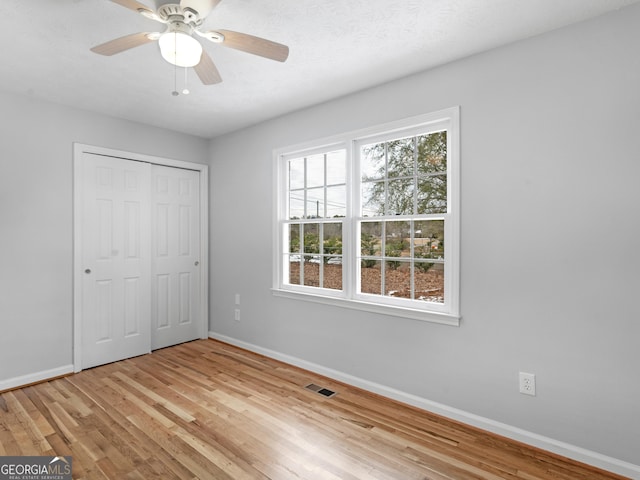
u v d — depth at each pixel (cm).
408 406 264
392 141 288
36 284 307
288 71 260
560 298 206
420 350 261
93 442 217
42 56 236
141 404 266
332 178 326
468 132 238
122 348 362
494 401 229
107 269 351
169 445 214
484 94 231
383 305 278
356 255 304
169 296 406
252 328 388
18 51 229
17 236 298
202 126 389
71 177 327
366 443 217
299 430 231
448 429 233
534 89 213
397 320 273
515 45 220
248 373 327
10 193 294
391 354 276
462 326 241
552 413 208
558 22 200
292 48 228
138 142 374
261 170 376
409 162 280
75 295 328
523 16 194
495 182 227
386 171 287
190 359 364
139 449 210
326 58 241
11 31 206
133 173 371
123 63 246
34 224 306
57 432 227
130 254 368
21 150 299
